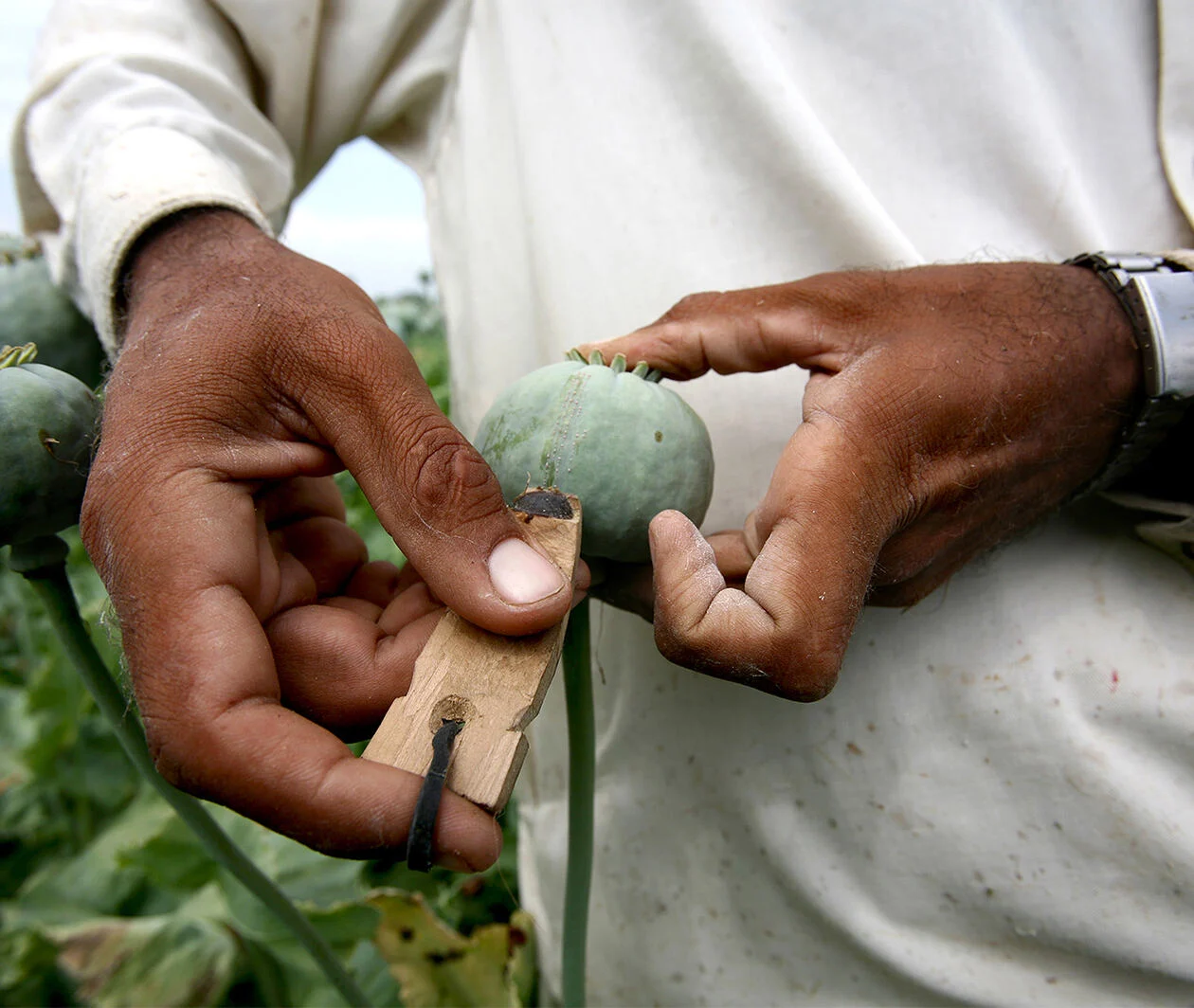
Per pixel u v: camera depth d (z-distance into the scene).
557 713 0.38
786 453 0.24
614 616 0.35
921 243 0.32
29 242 0.37
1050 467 0.27
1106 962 0.29
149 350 0.24
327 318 0.23
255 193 0.35
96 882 0.50
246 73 0.36
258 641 0.20
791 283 0.27
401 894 0.38
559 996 0.41
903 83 0.31
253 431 0.23
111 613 0.23
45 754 0.53
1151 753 0.28
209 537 0.21
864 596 0.24
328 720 0.23
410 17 0.36
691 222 0.32
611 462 0.26
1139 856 0.28
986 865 0.30
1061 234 0.31
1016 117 0.30
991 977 0.31
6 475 0.25
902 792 0.31
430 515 0.21
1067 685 0.29
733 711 0.33
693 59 0.31
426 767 0.20
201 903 0.47
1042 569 0.30
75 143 0.31
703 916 0.35
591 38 0.33
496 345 0.37
